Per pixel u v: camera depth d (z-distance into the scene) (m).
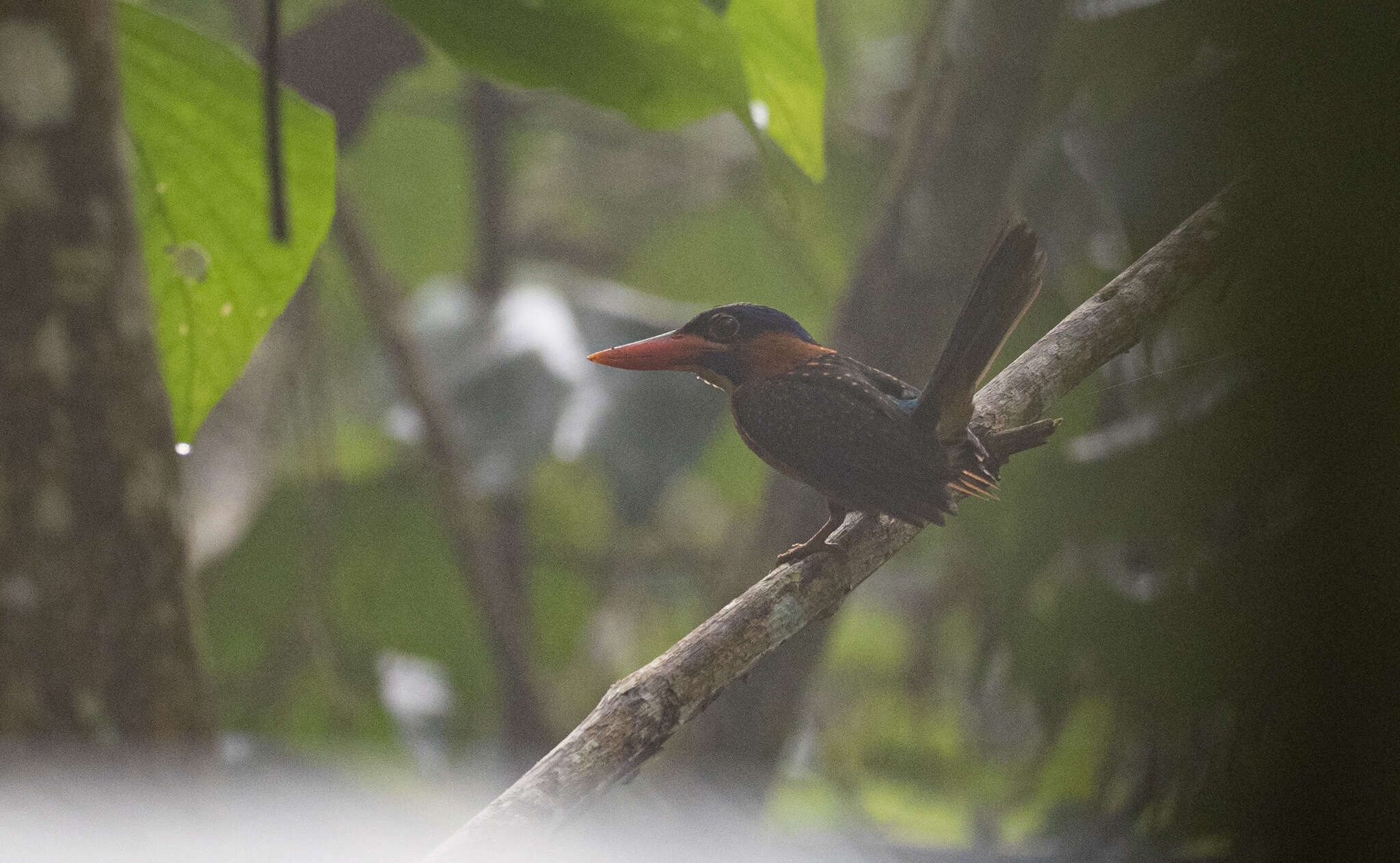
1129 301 9.20
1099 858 9.33
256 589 12.04
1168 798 9.31
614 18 9.23
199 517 11.16
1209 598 9.25
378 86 9.73
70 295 9.13
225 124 9.30
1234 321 9.10
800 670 9.58
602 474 11.73
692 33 9.24
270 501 12.18
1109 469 9.39
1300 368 9.05
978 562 9.58
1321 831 9.02
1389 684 9.02
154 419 9.16
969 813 9.59
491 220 11.69
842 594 9.19
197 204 9.31
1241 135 9.12
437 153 14.21
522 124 12.92
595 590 13.74
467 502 9.88
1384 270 9.04
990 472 9.19
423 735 11.38
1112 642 9.39
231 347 9.34
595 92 9.27
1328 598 9.02
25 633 9.12
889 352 9.48
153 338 9.16
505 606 10.20
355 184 14.24
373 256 9.74
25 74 9.13
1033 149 9.48
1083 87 9.42
